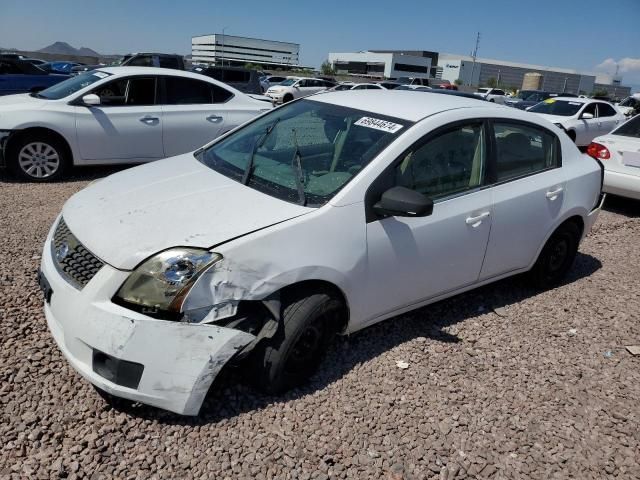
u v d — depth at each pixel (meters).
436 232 3.39
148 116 7.51
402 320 3.93
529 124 4.09
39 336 3.28
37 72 12.57
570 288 4.80
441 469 2.59
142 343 2.45
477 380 3.30
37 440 2.50
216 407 2.82
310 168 3.29
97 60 61.94
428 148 3.38
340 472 2.51
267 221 2.79
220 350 2.56
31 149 6.93
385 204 2.99
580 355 3.70
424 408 3.00
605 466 2.72
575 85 126.56
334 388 3.09
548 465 2.69
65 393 2.82
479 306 4.29
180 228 2.69
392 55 106.69
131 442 2.56
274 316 2.71
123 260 2.54
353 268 3.00
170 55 18.02
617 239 6.42
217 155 3.77
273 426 2.74
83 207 3.06
